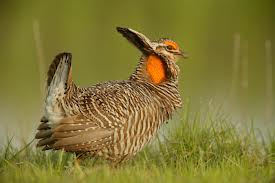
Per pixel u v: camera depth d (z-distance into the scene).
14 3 42.56
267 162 11.51
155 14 41.22
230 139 12.22
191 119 12.91
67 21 39.78
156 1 42.50
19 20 40.34
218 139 12.23
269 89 14.34
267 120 14.15
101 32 38.34
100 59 33.03
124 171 10.57
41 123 10.83
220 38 37.75
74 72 28.95
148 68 12.39
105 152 11.23
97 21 40.00
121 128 11.00
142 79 12.25
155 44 12.70
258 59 31.84
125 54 34.09
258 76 27.81
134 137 11.24
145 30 38.34
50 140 10.77
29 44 35.94
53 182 9.55
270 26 40.50
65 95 10.55
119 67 30.92
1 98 23.08
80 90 11.13
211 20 41.09
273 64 31.25
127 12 41.44
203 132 12.38
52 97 10.50
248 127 13.88
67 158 12.04
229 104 14.48
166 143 12.38
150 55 12.45
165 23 40.16
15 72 30.17
